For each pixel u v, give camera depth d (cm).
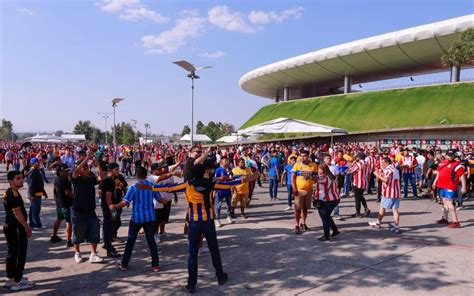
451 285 534
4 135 11425
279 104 7006
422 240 789
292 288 529
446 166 928
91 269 617
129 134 8656
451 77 4738
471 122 3816
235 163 1777
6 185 1848
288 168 1166
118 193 759
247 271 602
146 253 708
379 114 4762
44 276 585
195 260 526
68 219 743
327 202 780
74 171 635
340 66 6103
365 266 619
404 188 1445
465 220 1002
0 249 735
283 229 898
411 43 4944
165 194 774
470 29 4028
